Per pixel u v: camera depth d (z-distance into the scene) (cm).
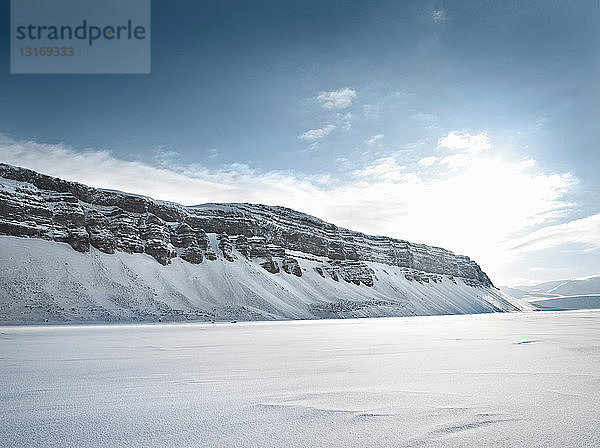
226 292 11144
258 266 13725
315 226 18412
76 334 3288
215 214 14512
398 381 909
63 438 496
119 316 7881
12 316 6831
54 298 7812
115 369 1122
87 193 11162
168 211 12825
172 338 2678
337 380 926
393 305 15200
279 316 10619
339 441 486
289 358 1395
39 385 868
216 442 482
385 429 537
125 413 621
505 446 464
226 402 700
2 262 8094
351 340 2348
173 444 475
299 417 600
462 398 728
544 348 1673
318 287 14788
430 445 470
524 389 811
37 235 9338
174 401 708
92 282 8950
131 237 11031
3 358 1417
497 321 5872
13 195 9394
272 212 17350
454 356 1409
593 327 3488
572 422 567
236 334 3216
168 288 10131
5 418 591
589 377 954
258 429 537
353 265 17700
